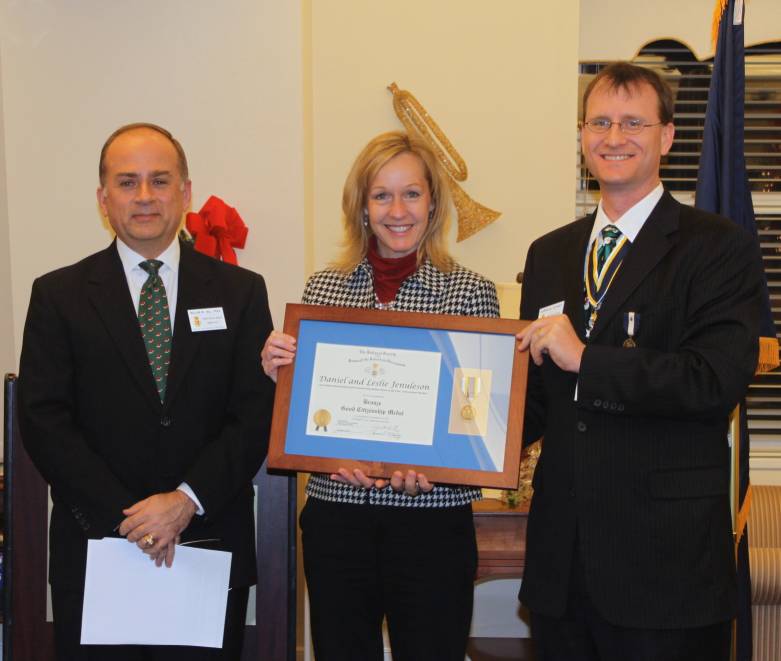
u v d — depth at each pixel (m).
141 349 1.87
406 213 1.94
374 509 1.90
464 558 1.93
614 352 1.65
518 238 3.31
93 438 1.87
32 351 1.88
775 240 3.59
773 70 3.54
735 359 1.62
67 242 3.08
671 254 1.72
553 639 1.80
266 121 3.09
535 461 2.60
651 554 1.66
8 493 2.15
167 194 1.92
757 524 2.94
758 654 2.74
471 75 3.27
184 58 3.07
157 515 1.79
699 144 3.58
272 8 3.06
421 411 1.87
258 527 2.13
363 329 1.91
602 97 1.78
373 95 3.28
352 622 1.91
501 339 1.86
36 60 3.05
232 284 2.00
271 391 1.98
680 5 3.55
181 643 1.86
